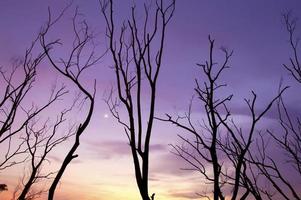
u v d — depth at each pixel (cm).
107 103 886
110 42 932
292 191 694
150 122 812
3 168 919
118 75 876
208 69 822
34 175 936
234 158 753
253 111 788
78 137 941
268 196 710
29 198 928
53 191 874
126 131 807
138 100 834
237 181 723
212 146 753
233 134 770
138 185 760
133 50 898
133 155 784
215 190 716
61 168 898
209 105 794
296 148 741
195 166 797
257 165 735
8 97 882
